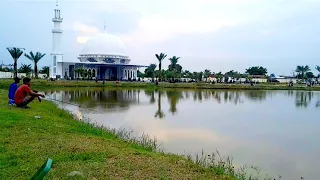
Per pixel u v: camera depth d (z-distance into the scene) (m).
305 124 25.83
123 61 117.69
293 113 33.78
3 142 10.76
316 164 13.86
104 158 9.44
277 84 114.44
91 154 9.74
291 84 108.69
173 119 27.19
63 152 9.84
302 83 127.06
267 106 41.19
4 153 9.56
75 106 34.31
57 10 105.75
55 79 89.94
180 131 21.28
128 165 8.83
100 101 42.50
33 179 3.49
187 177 8.20
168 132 20.77
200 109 35.94
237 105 41.66
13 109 18.47
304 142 18.58
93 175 7.96
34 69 98.38
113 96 52.22
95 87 76.69
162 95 58.16
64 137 11.98
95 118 26.41
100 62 109.62
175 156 10.82
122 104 39.28
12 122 13.87
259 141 18.61
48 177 7.68
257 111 35.12
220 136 19.92
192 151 15.55
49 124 14.62
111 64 107.69
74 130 13.99
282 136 20.39
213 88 86.88
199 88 86.12
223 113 32.56
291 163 13.97
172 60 122.31
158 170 8.57
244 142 18.22
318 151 16.25
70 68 108.12
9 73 99.44
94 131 14.97
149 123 24.50
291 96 63.53
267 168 13.07
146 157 9.89
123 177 7.91
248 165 13.45
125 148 11.13
